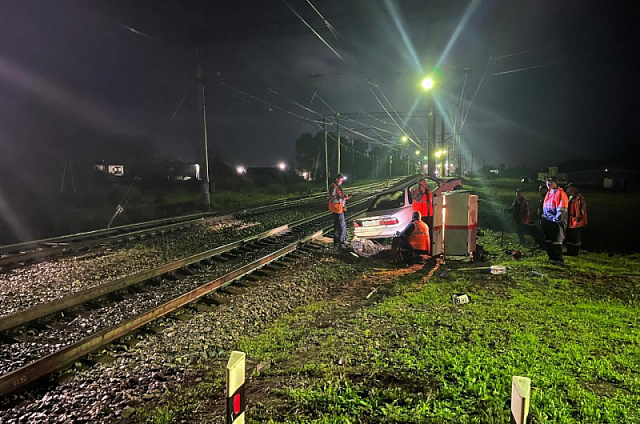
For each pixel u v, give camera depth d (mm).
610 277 8891
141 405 4340
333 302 7746
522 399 2344
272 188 44000
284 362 5176
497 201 27672
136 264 10406
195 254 11305
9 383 4398
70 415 4121
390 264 10664
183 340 6031
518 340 5410
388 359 4996
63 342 5914
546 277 8773
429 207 12453
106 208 22312
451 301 7262
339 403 4008
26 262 10297
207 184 22359
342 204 12727
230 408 2621
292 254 11516
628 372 4539
